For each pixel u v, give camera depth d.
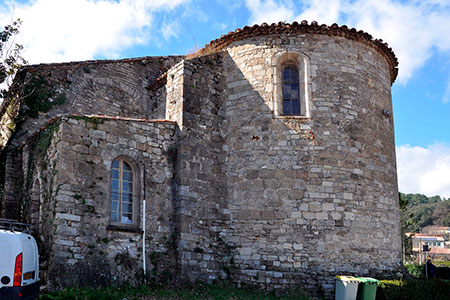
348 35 17.55
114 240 14.09
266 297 14.38
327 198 15.84
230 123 17.22
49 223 13.61
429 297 14.34
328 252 15.41
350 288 14.01
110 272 13.66
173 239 15.39
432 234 84.00
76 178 13.77
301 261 15.27
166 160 16.03
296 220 15.58
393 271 16.47
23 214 16.45
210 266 15.51
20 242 10.59
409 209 100.75
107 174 14.46
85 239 13.48
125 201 14.99
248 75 17.25
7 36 18.92
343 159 16.36
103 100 20.17
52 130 14.71
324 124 16.47
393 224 17.31
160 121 16.19
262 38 17.38
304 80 16.86
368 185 16.67
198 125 16.61
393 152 18.45
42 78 18.67
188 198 15.63
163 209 15.50
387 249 16.67
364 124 17.17
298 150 16.19
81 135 14.21
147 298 12.78
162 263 14.84
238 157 16.69
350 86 17.19
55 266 12.70
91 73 20.05
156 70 22.30
